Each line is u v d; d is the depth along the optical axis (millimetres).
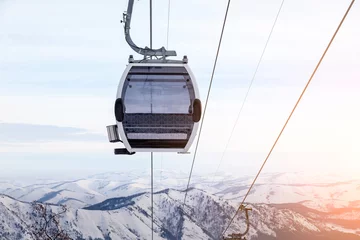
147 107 14188
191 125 14234
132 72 14312
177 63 14352
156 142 14305
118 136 14289
